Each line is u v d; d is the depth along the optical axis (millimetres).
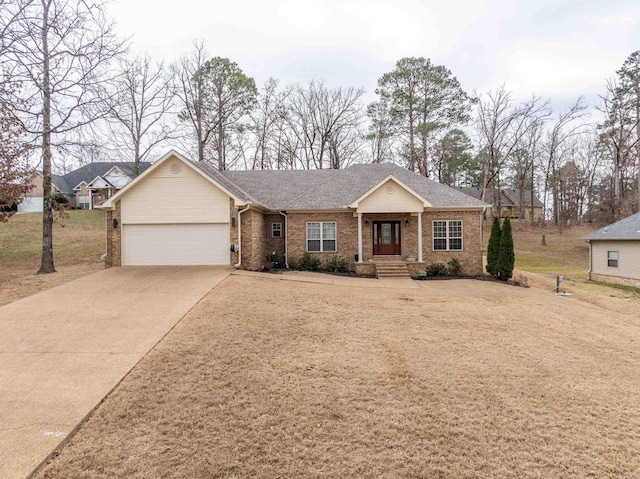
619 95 33094
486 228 42594
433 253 19625
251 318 9031
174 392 5406
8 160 15109
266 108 37969
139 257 16672
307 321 9125
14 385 5520
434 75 35562
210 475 3758
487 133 33531
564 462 4148
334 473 3852
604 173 46906
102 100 17000
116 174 42375
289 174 23609
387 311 10711
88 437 4328
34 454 3936
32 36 15070
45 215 15875
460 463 4066
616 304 14867
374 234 20219
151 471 3789
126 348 7016
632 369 7164
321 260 19734
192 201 16641
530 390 5922
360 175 22953
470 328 9305
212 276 14156
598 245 21562
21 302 10383
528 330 9445
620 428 4898
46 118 15969
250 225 17016
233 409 5004
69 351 6871
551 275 22812
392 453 4203
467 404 5371
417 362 6883
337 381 5961
